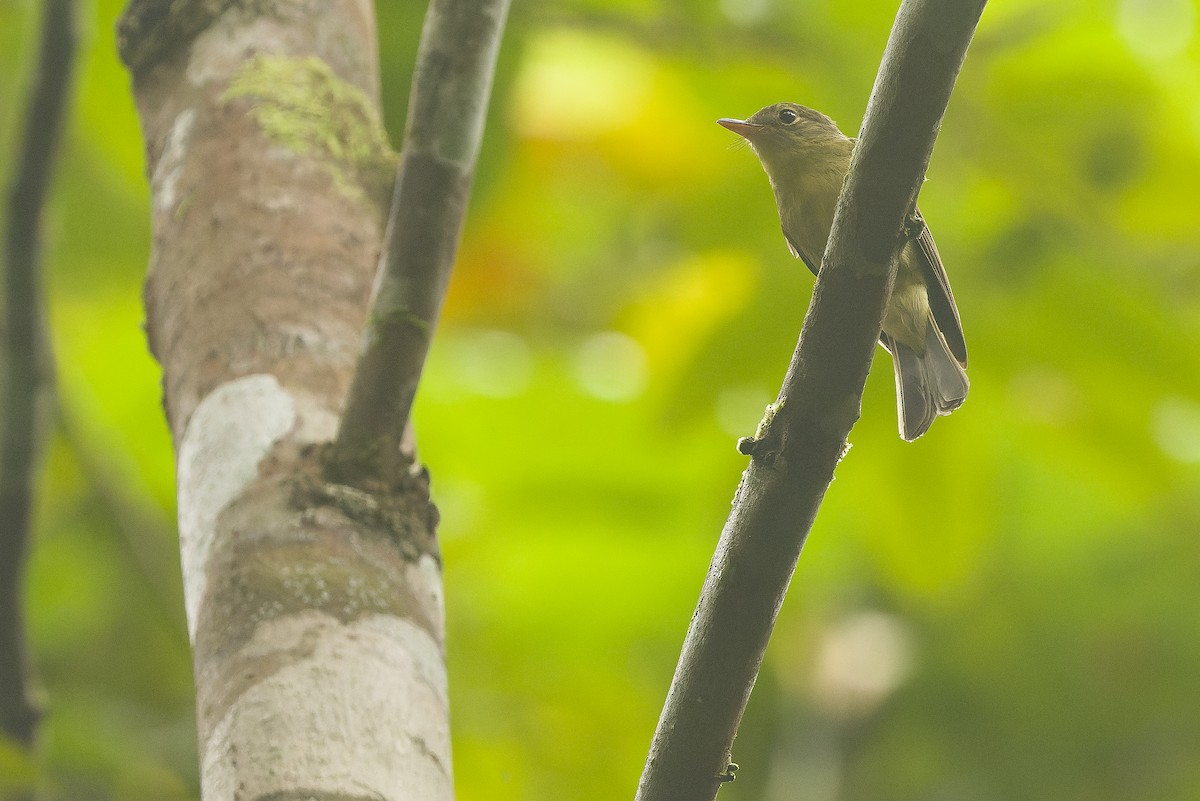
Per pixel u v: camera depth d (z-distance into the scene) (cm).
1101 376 991
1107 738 1381
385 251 516
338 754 424
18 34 1059
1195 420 1053
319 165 618
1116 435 999
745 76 1204
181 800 1052
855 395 444
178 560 1157
